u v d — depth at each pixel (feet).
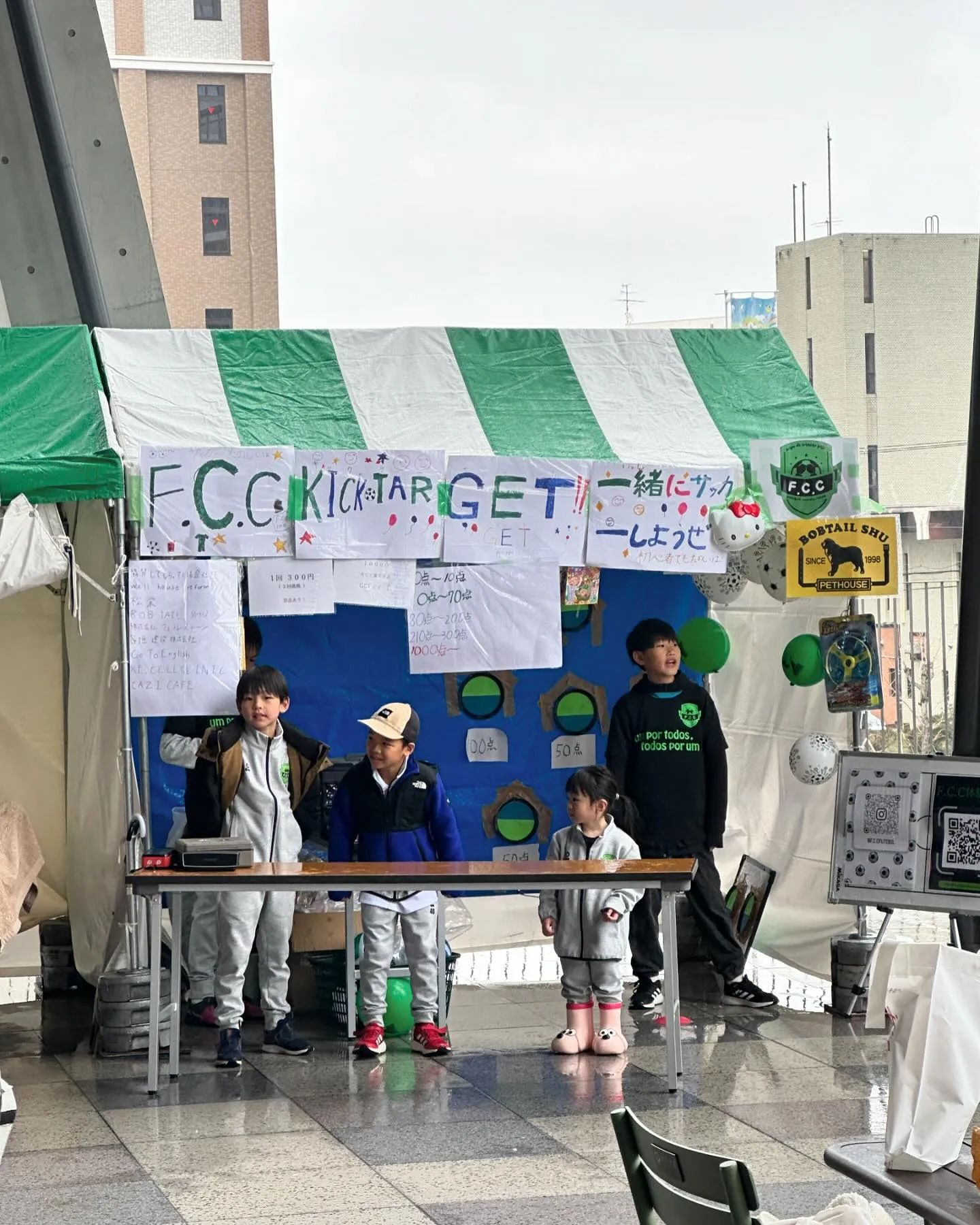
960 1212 11.60
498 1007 30.94
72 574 26.05
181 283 181.06
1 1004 31.96
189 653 26.84
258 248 181.88
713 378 32.45
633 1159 12.73
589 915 26.63
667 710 30.66
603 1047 26.53
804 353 123.95
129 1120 22.72
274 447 27.73
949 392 122.01
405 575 28.35
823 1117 22.45
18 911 27.37
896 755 25.45
